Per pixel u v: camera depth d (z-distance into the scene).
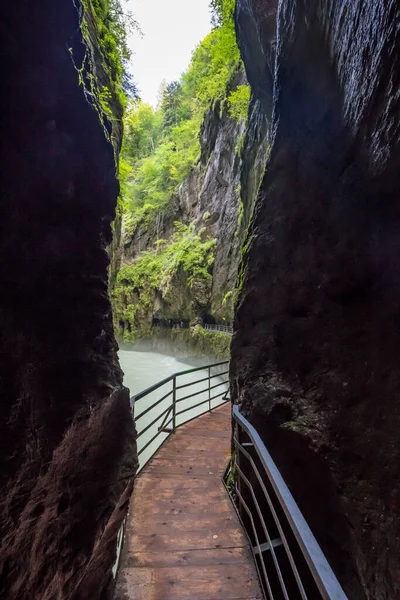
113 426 2.73
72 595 2.18
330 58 3.32
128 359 27.55
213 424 6.19
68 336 2.24
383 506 2.34
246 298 4.23
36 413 1.81
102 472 2.50
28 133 2.06
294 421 3.29
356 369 2.84
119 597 2.44
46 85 2.18
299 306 3.58
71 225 2.47
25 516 1.70
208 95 25.42
